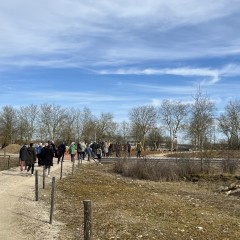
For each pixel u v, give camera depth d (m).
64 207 17.25
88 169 37.88
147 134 101.00
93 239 12.24
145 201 19.98
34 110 100.12
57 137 99.94
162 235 12.90
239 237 13.23
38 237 12.09
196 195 24.22
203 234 13.39
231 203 21.23
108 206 18.03
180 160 35.06
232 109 90.44
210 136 39.78
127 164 35.81
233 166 33.72
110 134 101.81
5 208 16.06
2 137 96.25
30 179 25.94
